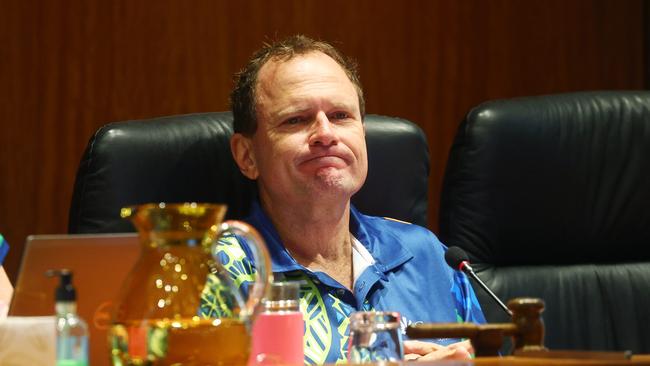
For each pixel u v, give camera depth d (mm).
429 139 10156
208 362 3373
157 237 3471
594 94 6910
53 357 3385
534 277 6668
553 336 6598
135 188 5910
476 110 6699
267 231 5699
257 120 5828
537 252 6746
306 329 5438
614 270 6824
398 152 6461
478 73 10281
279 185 5699
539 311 3906
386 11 10078
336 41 9414
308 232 5738
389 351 3816
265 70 5848
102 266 3832
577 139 6770
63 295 3371
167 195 6020
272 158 5715
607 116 6848
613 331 6691
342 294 5621
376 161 6422
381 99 10062
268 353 4027
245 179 6242
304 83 5703
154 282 3424
